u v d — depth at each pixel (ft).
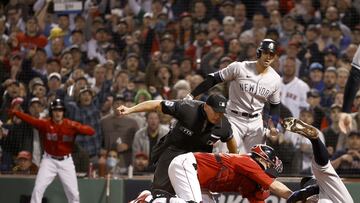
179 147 100.07
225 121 99.86
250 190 95.71
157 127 143.43
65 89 163.12
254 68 109.81
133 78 169.17
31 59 176.35
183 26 182.39
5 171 148.87
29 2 203.00
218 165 93.20
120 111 97.96
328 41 171.42
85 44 188.55
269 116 112.68
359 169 132.77
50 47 191.31
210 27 179.42
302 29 178.29
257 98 109.81
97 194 138.72
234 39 168.35
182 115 98.22
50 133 135.54
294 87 155.22
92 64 177.27
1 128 151.94
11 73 175.73
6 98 162.50
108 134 149.28
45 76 174.50
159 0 193.36
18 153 150.71
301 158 135.95
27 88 173.17
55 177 141.90
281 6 184.24
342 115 95.35
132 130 148.97
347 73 155.02
